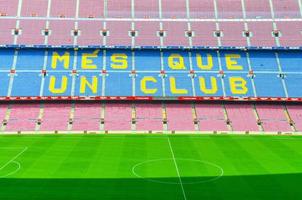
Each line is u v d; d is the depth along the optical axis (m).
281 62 65.75
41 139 49.06
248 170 33.28
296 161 37.00
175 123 57.12
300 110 60.03
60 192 26.83
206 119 58.00
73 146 44.19
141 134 53.88
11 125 55.19
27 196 25.95
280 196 26.28
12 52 64.38
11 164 34.81
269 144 46.66
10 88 59.66
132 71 63.69
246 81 62.84
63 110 58.31
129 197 25.94
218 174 31.84
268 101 60.72
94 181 29.47
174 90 61.28
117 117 57.69
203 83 62.38
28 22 68.44
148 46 66.56
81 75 62.44
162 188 27.95
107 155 39.09
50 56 64.56
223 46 67.00
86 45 66.00
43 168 33.38
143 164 35.25
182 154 39.97
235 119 58.16
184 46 66.88
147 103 60.59
